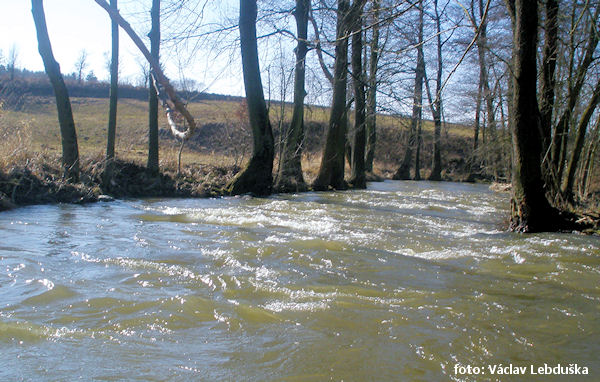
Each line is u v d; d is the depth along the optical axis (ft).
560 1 44.91
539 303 17.35
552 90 43.68
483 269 22.41
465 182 140.36
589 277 21.11
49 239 25.66
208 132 111.96
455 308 16.48
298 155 68.95
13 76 149.89
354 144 80.18
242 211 39.88
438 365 12.28
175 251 23.57
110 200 45.32
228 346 13.01
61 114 46.09
